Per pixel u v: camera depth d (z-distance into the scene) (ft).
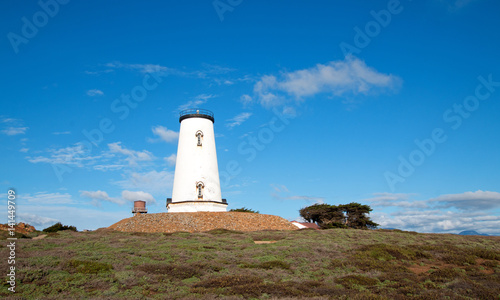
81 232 147.84
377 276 77.61
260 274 76.64
